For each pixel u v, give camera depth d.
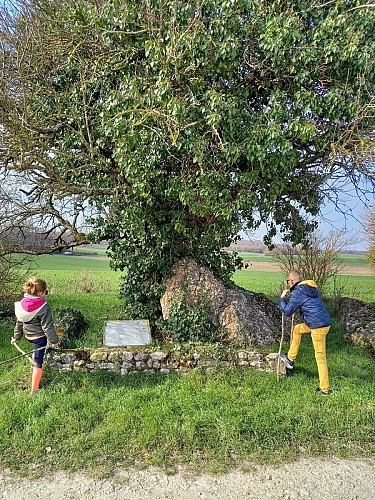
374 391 5.83
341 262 11.60
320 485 3.90
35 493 3.72
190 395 5.47
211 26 6.24
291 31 6.04
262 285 19.38
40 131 7.72
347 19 6.09
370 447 4.56
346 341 8.56
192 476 3.99
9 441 4.45
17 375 6.27
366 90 6.36
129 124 6.53
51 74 8.33
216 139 6.64
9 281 10.17
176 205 8.08
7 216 8.17
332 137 6.66
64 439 4.51
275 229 9.16
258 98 7.26
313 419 4.95
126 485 3.84
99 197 7.95
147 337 7.12
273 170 6.75
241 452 4.36
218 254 8.96
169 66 6.46
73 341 7.27
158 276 8.71
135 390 5.64
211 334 7.41
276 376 6.11
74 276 20.28
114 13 7.06
